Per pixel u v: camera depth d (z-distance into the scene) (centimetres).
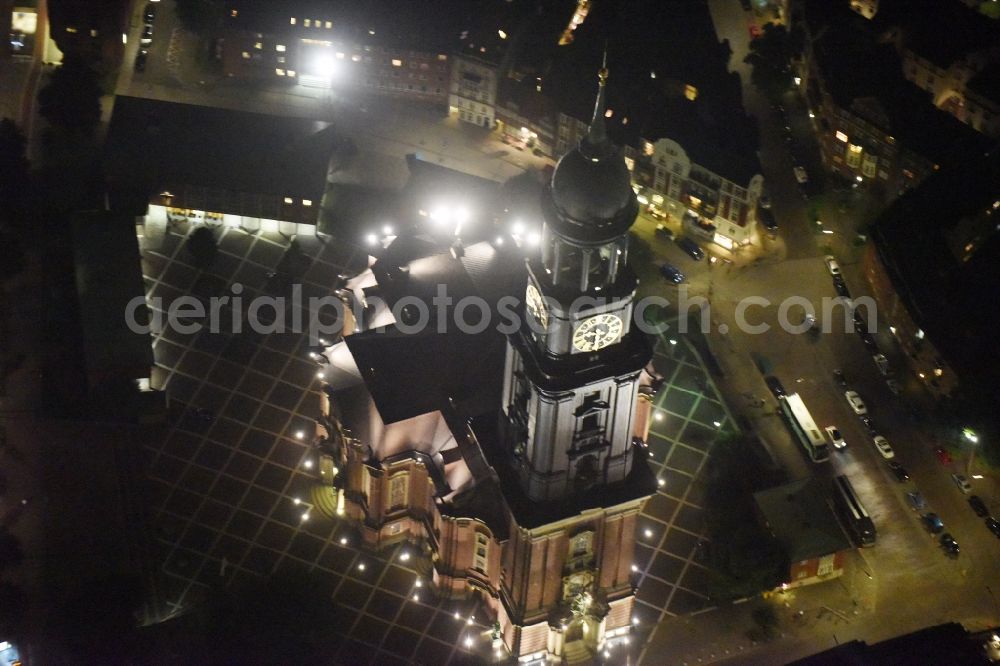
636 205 19388
